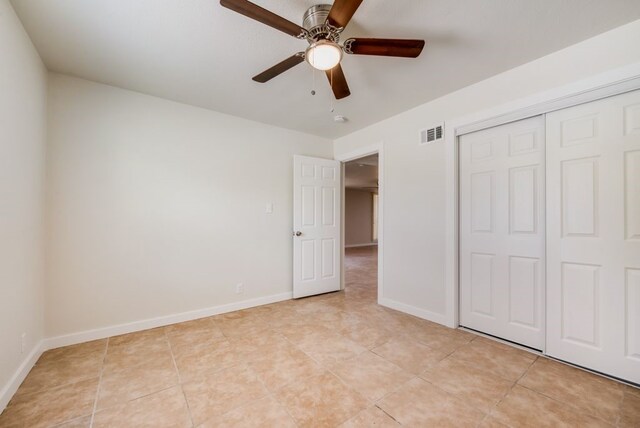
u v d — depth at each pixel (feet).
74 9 5.20
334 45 4.79
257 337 8.13
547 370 6.27
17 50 5.47
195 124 9.75
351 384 5.81
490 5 5.11
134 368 6.44
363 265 20.84
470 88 8.21
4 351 5.11
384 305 10.94
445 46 6.33
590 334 6.24
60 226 7.50
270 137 11.59
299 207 12.07
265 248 11.39
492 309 8.02
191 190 9.66
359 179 27.45
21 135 5.74
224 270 10.32
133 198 8.59
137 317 8.61
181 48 6.44
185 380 5.97
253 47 6.41
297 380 5.96
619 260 5.89
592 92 6.07
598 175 6.15
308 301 11.66
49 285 7.35
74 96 7.74
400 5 5.10
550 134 6.83
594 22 5.56
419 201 9.63
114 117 8.32
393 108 9.86
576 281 6.44
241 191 10.78
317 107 9.80
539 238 7.09
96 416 4.90
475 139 8.37
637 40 5.54
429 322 9.19
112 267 8.24
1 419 4.82
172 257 9.25
